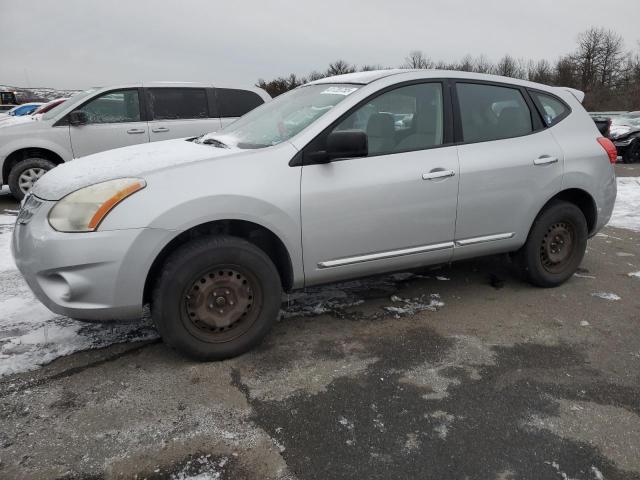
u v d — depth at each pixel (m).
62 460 2.24
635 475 2.21
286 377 2.92
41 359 3.05
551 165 4.04
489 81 3.96
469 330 3.56
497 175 3.79
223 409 2.62
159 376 2.91
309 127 3.24
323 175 3.19
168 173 2.86
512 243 4.02
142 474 2.17
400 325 3.62
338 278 3.41
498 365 3.09
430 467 2.23
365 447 2.35
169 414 2.57
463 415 2.59
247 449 2.32
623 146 15.29
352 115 3.34
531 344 3.37
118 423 2.49
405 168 3.44
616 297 4.20
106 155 3.33
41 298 2.81
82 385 2.81
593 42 45.47
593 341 3.43
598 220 4.43
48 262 2.71
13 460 2.23
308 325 3.60
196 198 2.83
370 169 3.33
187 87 8.20
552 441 2.41
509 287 4.37
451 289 4.30
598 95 42.53
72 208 2.74
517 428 2.50
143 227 2.74
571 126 4.28
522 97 4.10
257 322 3.12
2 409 2.58
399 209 3.43
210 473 2.18
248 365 3.05
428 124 3.64
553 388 2.85
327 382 2.87
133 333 3.41
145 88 7.93
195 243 2.91
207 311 2.98
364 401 2.70
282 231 3.08
